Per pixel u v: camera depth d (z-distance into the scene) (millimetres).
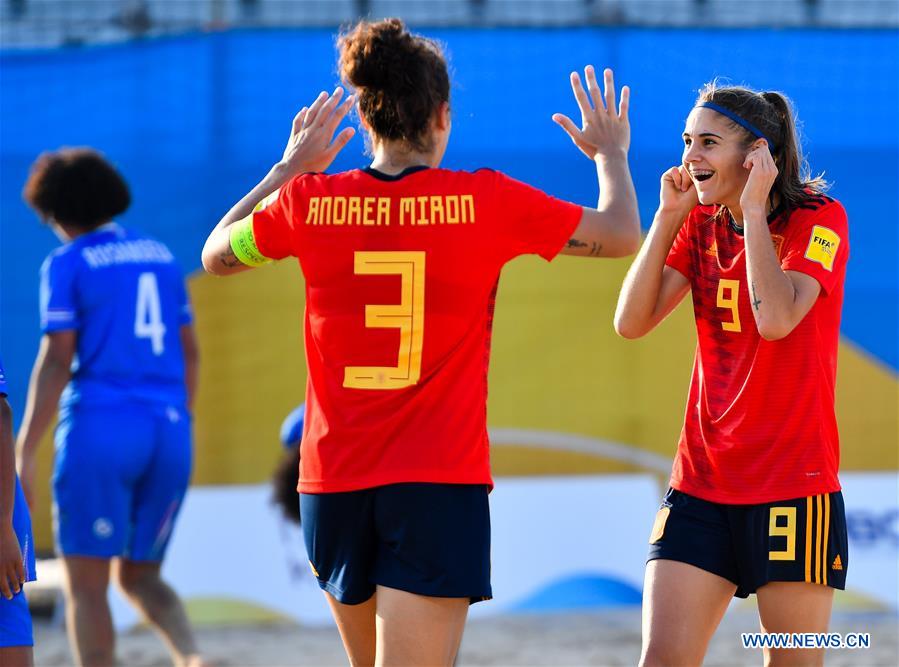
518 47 25734
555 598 25391
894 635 23844
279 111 25703
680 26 25938
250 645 23234
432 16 25766
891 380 25969
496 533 25344
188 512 24938
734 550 12219
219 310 25281
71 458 18594
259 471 25203
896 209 26125
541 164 25703
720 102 12438
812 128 26047
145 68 25469
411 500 10867
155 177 25406
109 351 18875
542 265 25766
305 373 25438
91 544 18469
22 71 25250
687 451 12625
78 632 18391
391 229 10930
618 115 12031
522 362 25672
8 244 25109
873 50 26203
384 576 11055
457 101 25547
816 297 11930
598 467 25703
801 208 12375
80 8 25469
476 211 10867
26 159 25219
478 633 24000
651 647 11891
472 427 11133
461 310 11000
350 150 25078
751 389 12133
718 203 12500
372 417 11039
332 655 22438
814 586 11992
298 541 25203
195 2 25672
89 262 18922
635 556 25625
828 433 12195
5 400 12500
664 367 25875
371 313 10961
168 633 19391
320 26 25734
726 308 12359
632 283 12828
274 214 11383
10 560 12281
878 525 25797
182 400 19766
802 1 26219
